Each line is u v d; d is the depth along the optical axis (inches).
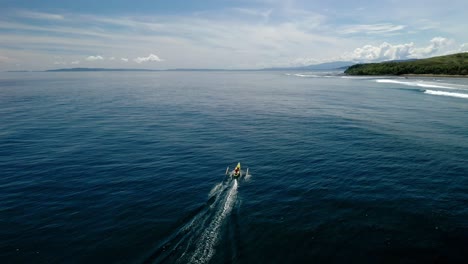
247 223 842.2
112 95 4138.8
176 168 1270.9
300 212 903.1
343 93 4188.0
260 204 954.7
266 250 725.3
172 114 2593.5
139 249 728.3
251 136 1804.9
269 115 2527.1
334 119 2282.2
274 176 1183.6
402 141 1626.5
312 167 1272.1
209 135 1835.6
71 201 973.8
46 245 745.6
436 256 705.6
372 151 1465.3
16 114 2522.1
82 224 838.5
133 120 2304.4
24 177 1167.0
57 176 1177.4
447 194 1007.0
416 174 1176.2
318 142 1644.9
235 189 1061.8
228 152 1491.1
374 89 4655.5
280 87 5625.0
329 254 713.6
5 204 952.3
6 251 722.8
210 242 756.0
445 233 792.9
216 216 879.7
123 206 940.6
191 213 896.3
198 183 1117.1
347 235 787.4
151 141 1690.5
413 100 3270.2
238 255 705.6
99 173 1211.2
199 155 1445.6
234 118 2407.7
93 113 2608.3
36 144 1615.4
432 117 2290.8
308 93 4330.7
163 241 758.5
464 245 743.7
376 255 711.1
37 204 954.1
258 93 4488.2
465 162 1294.3
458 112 2488.9
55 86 5792.3
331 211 909.2
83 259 695.1
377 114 2458.2
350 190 1049.5
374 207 929.5
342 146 1560.0
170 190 1055.6
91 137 1770.4
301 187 1080.2
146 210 915.4
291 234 790.5
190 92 4697.3
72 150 1512.1
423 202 956.0
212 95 4217.5
